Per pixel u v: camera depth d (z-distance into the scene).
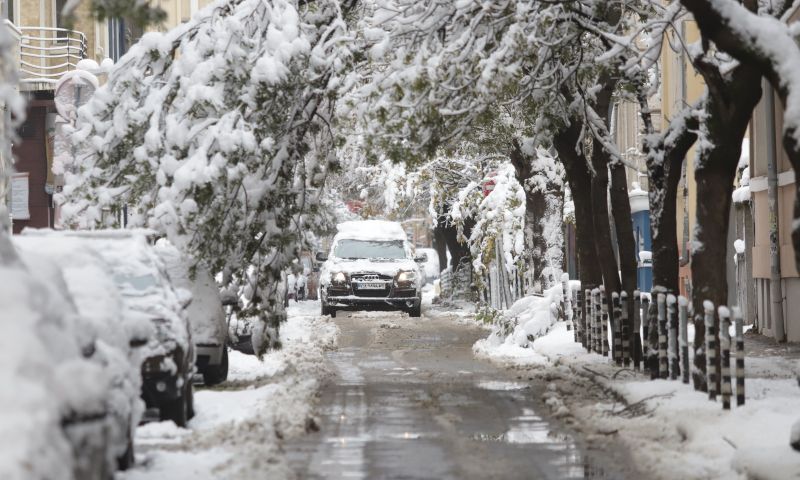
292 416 25.19
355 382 34.66
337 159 36.75
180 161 33.66
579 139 36.06
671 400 25.58
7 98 15.71
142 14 19.44
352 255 73.75
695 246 26.75
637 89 31.83
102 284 19.19
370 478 18.66
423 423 25.23
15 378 10.20
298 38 33.66
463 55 29.83
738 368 23.52
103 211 35.50
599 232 37.38
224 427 23.14
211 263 33.53
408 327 63.44
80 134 35.25
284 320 36.38
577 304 42.94
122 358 17.41
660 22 30.62
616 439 22.66
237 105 33.91
